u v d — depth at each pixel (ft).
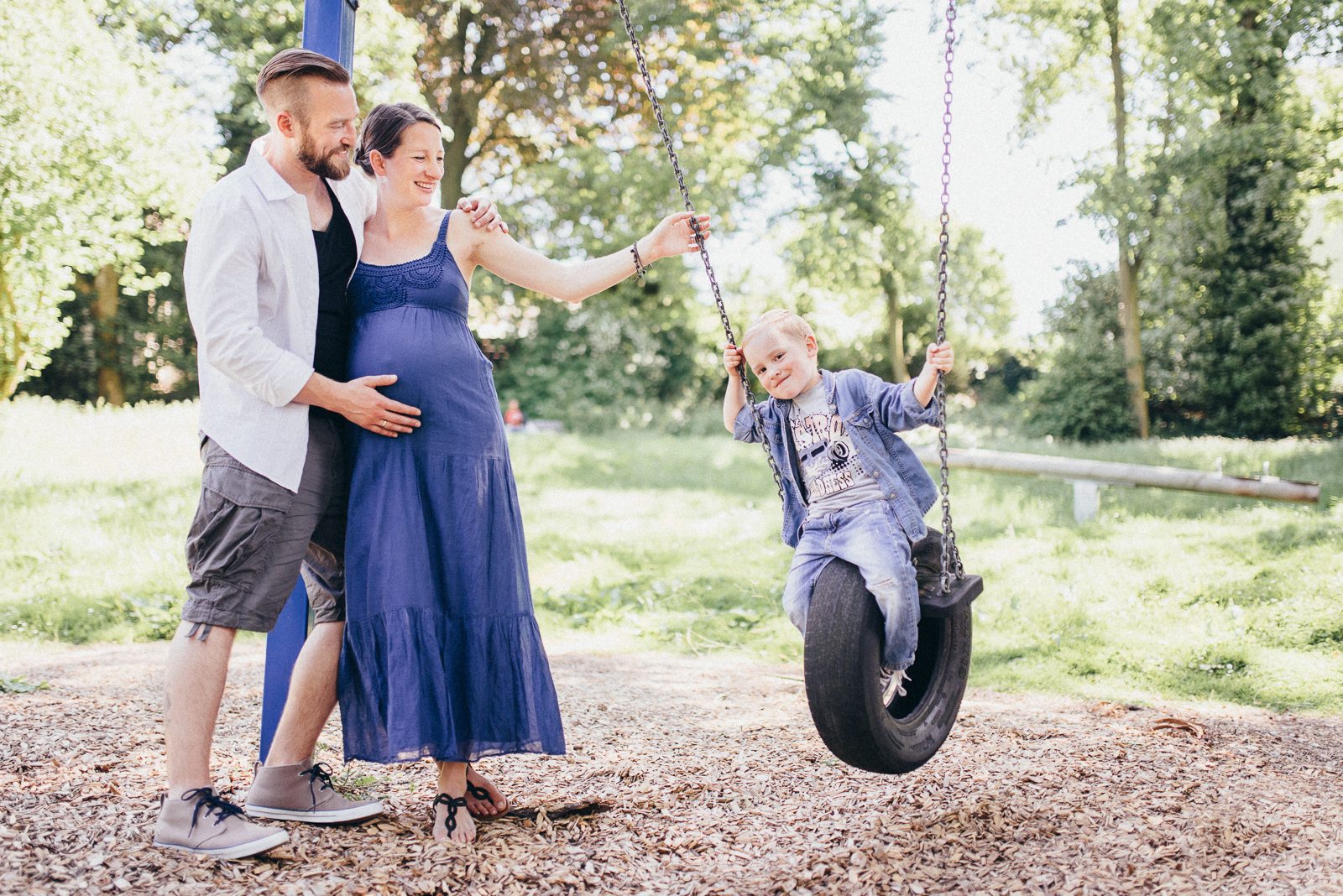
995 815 9.17
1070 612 20.08
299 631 9.70
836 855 8.30
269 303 8.29
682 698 15.35
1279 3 58.59
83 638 19.17
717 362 91.86
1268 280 62.59
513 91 64.13
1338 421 62.18
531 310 82.69
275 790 8.75
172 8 48.11
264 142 8.68
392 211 8.94
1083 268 69.62
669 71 66.74
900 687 9.92
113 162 37.06
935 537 9.82
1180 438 60.44
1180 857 8.20
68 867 7.43
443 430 8.51
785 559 27.45
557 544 30.01
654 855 8.53
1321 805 9.61
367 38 45.83
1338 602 19.30
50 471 35.01
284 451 8.09
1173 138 62.23
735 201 76.59
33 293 38.47
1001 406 90.84
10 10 34.55
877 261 82.74
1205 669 16.67
